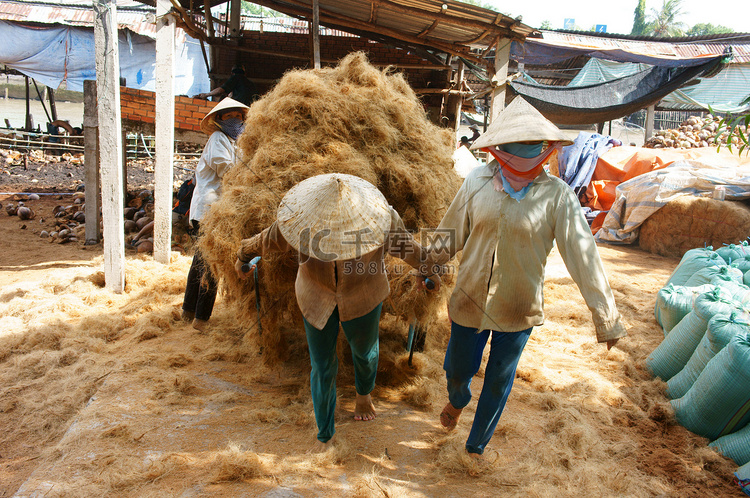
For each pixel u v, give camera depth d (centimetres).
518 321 283
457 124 1205
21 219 948
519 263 276
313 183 280
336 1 829
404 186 370
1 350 443
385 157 372
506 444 321
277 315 374
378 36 1068
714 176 926
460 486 278
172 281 604
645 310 583
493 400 289
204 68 2055
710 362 342
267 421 331
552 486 279
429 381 390
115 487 259
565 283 698
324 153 357
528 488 274
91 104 774
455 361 301
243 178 379
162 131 652
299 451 300
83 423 318
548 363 455
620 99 1281
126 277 612
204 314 475
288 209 272
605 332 263
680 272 563
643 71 1297
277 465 283
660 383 409
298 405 351
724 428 333
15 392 382
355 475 280
